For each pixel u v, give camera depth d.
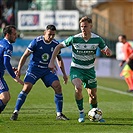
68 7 79.00
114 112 30.55
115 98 39.19
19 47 61.72
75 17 69.75
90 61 25.44
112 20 75.38
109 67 62.16
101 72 62.72
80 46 25.05
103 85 50.78
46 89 44.25
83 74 25.48
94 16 72.31
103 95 41.31
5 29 24.56
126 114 29.58
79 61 25.34
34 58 26.95
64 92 42.94
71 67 25.67
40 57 26.83
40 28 69.88
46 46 26.72
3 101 24.34
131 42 59.84
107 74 62.41
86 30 24.69
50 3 78.56
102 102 36.41
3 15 73.00
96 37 25.11
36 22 69.75
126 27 75.12
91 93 26.17
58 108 26.91
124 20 75.31
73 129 23.62
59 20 69.75
